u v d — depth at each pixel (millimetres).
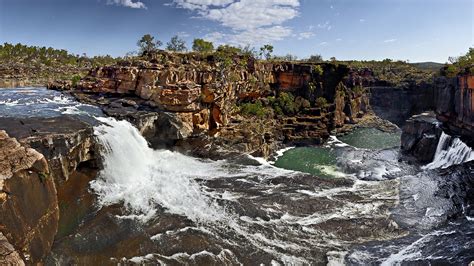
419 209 31672
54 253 22375
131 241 24891
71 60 148375
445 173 41281
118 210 29172
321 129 80938
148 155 43469
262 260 23562
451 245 25500
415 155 62531
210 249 24438
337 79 89188
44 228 22047
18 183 20016
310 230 27594
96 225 26312
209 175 39500
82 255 22891
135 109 50250
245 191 34844
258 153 59312
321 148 73688
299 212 30656
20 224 19000
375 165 58781
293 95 88438
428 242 26031
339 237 26766
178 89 51969
